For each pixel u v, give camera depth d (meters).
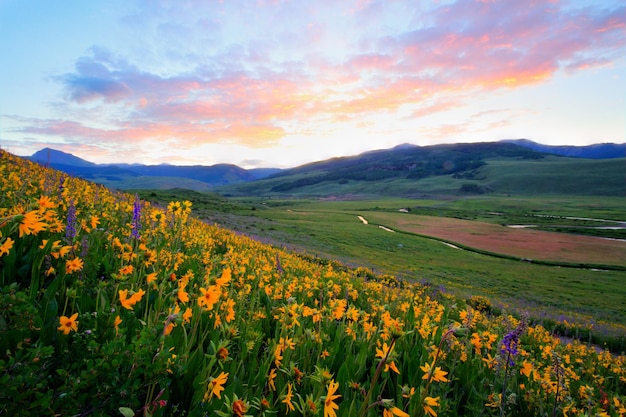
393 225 107.62
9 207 4.50
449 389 3.49
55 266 3.06
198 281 4.43
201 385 2.21
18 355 1.58
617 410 4.10
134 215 3.90
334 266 27.09
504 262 62.19
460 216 146.50
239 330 3.34
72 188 8.18
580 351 8.35
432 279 38.34
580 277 52.19
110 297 2.93
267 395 2.62
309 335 3.38
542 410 3.58
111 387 1.66
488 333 4.99
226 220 65.56
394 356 2.36
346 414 2.41
